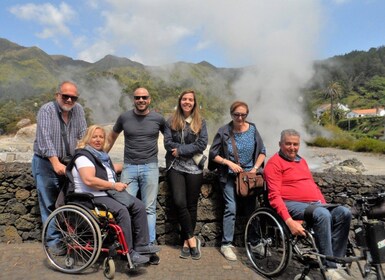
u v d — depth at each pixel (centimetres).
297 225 305
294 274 336
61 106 350
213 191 414
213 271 340
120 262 354
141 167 370
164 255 380
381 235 275
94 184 323
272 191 334
